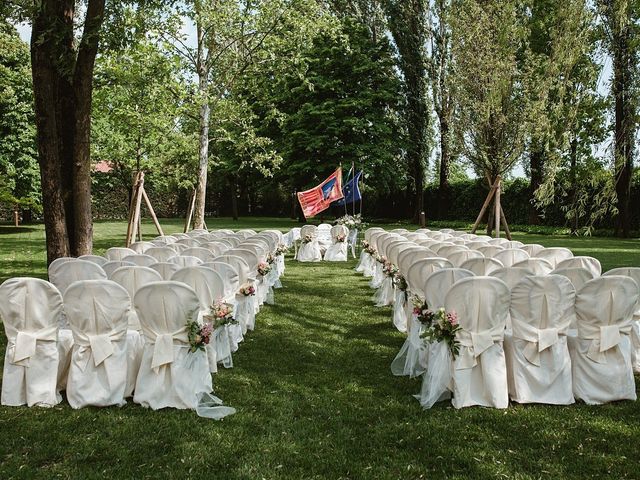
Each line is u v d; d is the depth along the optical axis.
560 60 9.55
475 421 3.99
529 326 4.30
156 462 3.36
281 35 15.17
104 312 4.15
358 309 8.20
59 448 3.53
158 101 12.77
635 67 8.39
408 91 29.20
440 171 31.00
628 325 4.38
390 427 3.89
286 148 28.20
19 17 7.07
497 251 7.55
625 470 3.26
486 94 12.80
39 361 4.23
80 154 7.46
